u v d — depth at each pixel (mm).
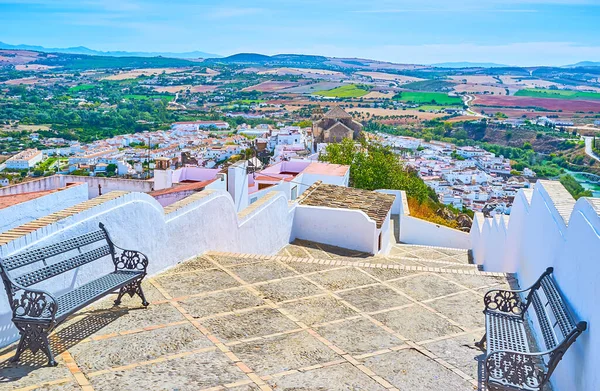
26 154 106625
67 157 109062
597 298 3943
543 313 5098
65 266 5230
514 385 4051
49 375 4559
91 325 5688
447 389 4711
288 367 5000
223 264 8242
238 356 5176
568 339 4078
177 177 22234
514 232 9172
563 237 5465
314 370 4969
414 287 7672
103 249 5895
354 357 5293
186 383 4594
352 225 12750
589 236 4414
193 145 122500
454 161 98000
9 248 4797
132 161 99062
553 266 5797
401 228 20047
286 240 12617
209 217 8891
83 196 11930
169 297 6656
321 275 8023
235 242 9875
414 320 6375
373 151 35719
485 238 13711
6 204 10047
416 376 4938
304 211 13156
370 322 6254
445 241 19281
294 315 6352
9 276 4586
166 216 7680
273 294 7047
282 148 72062
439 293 7445
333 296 7117
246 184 16406
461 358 5359
